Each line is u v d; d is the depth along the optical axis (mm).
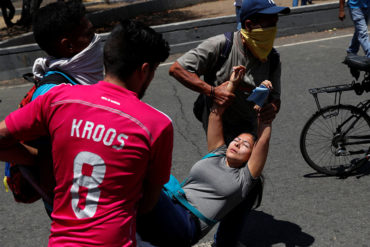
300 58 7902
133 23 1649
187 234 2238
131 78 1662
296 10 9523
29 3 12477
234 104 2814
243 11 2576
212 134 2596
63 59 1971
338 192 3748
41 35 1948
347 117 3963
